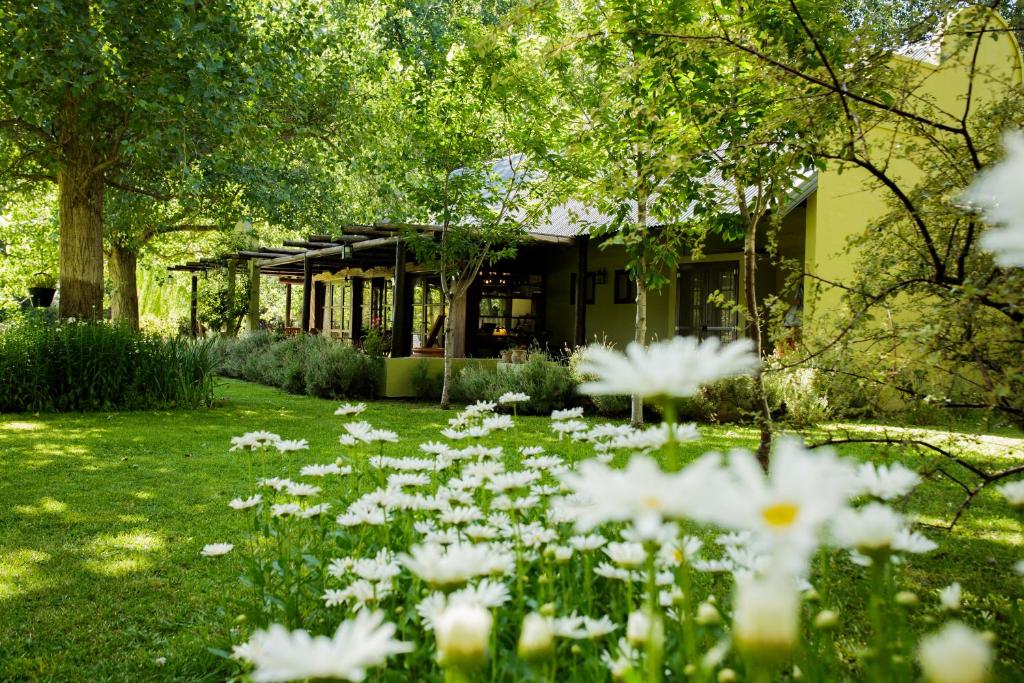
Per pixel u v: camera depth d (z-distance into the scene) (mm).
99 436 7754
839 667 1829
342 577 2287
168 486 5480
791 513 561
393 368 12547
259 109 10656
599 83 8148
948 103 9977
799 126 3594
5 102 10062
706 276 12945
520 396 3082
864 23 3818
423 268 15367
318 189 15508
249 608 2352
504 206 10875
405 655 1775
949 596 1287
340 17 14164
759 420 3828
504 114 9898
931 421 3531
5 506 4895
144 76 9086
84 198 11039
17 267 15594
